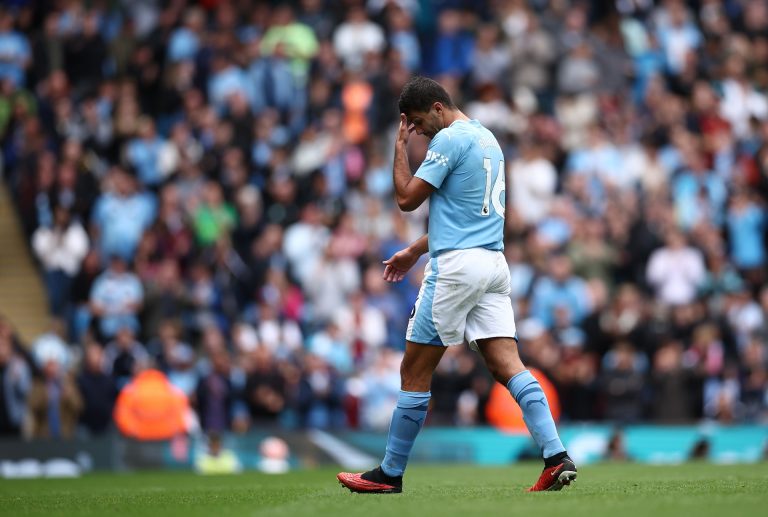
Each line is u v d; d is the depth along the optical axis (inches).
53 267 2436.0
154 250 2417.6
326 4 3026.6
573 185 2674.7
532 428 896.3
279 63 2844.5
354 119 2792.8
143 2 3107.8
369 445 1918.1
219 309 2384.4
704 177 2785.4
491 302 906.1
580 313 2395.4
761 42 3272.6
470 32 3051.2
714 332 2320.4
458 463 1914.4
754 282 2620.6
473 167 896.9
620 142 2827.3
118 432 2057.1
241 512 813.2
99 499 1006.4
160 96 2854.3
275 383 2110.0
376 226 2511.1
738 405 2279.8
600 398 2183.8
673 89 3144.7
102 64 2847.0
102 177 2630.4
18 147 2684.5
